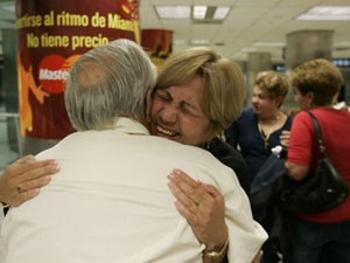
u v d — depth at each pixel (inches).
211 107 42.8
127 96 40.1
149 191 36.8
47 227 36.3
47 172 39.3
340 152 78.8
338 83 82.9
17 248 36.8
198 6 289.4
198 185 38.0
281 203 81.1
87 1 66.5
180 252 36.0
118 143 39.2
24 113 73.5
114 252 34.4
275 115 112.4
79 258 34.4
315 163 79.0
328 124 78.8
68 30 66.9
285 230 82.3
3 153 152.6
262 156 109.5
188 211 36.8
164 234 35.6
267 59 639.8
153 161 38.4
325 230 79.4
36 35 68.8
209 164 40.4
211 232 37.6
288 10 307.1
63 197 37.4
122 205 36.1
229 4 282.2
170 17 336.2
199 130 43.9
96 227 35.3
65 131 68.9
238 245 39.3
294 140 79.3
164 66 43.9
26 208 38.4
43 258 35.2
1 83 179.3
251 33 437.4
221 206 38.4
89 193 36.8
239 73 44.0
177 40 498.9
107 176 37.4
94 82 39.7
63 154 40.1
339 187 76.5
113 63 40.2
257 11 311.3
